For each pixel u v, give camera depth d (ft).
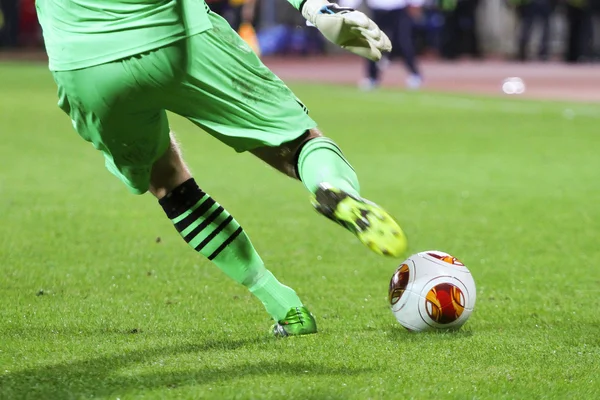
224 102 32.14
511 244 60.03
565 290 47.88
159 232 62.54
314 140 31.63
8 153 103.24
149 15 31.32
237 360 33.24
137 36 31.30
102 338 36.68
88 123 33.35
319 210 29.58
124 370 31.83
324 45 339.77
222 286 47.83
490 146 112.47
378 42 29.96
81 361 32.99
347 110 158.30
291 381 30.55
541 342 36.60
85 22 31.71
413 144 114.73
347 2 197.67
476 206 73.82
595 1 281.95
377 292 46.98
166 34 31.35
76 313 41.27
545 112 152.87
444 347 35.47
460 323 37.96
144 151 33.96
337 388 29.86
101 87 31.83
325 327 39.19
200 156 103.19
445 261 38.11
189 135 123.85
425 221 67.72
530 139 118.93
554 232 63.87
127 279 49.14
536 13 289.94
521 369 32.68
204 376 31.07
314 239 60.70
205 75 31.86
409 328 37.81
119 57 31.40
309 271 51.80
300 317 37.47
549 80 222.89
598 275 51.55
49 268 51.39
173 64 31.55
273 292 37.35
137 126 33.01
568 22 284.00
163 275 50.29
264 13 336.90
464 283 37.81
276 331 37.63
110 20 31.45
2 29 324.19
